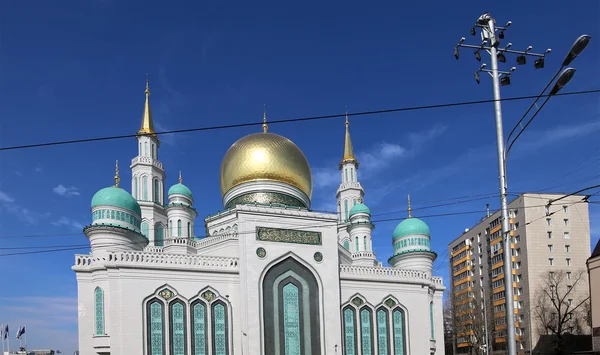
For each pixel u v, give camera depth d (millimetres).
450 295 99062
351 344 50312
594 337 49750
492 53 23109
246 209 48250
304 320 48219
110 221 49031
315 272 49531
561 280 79625
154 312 44125
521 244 85000
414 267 58969
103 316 43562
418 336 53188
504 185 21891
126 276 43719
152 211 72062
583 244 85000
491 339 86250
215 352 45375
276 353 46500
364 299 51812
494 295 91375
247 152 56031
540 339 76250
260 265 47500
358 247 70562
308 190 57656
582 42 17766
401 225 61281
